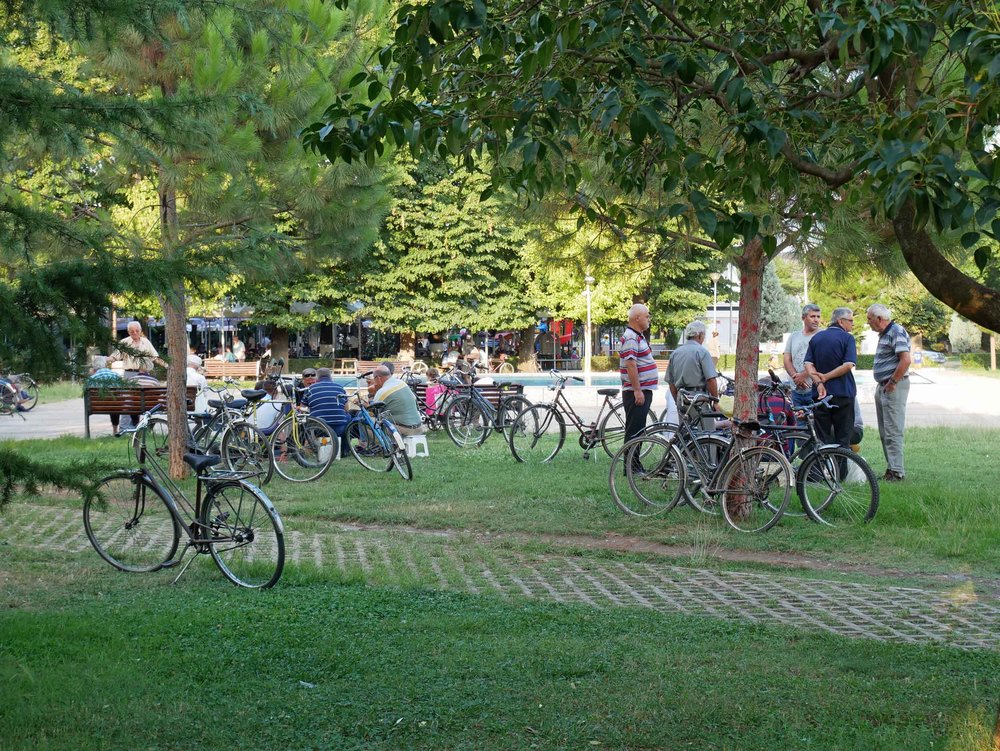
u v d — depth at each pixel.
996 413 25.14
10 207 6.07
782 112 6.20
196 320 51.94
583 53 6.02
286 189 12.78
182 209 12.20
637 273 11.44
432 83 6.39
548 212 10.30
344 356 58.97
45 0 6.16
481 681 5.45
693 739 4.61
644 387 12.98
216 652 5.99
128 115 6.39
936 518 10.27
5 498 6.23
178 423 13.64
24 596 7.58
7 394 26.05
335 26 12.04
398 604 7.21
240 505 8.05
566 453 16.11
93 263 6.17
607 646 6.13
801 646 6.18
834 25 5.32
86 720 4.87
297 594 7.52
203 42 11.05
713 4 6.59
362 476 13.93
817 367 12.03
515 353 58.62
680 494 10.68
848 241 9.11
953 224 4.49
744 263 10.51
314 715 4.93
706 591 7.77
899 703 5.08
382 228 45.69
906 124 5.06
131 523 8.50
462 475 13.91
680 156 6.07
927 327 59.72
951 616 6.98
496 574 8.38
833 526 10.07
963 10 5.22
